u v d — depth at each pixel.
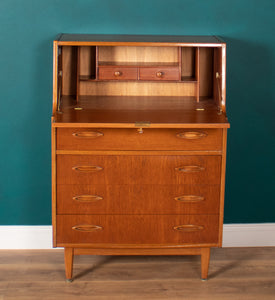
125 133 2.88
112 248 3.08
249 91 3.45
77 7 3.30
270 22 3.37
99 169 2.92
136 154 2.91
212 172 2.96
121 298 2.96
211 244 3.07
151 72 3.24
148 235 3.04
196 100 3.33
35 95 3.39
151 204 2.99
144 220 3.02
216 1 3.34
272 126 3.51
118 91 3.42
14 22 3.29
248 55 3.41
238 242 3.62
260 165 3.56
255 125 3.50
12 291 3.00
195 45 3.02
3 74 3.35
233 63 3.41
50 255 3.47
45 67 3.36
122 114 2.95
